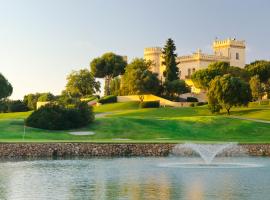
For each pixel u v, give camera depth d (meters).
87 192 37.84
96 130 91.00
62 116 90.25
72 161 60.09
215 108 130.88
